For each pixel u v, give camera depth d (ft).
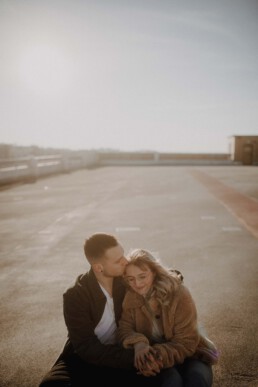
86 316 6.90
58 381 6.48
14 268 18.61
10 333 11.86
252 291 14.79
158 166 138.00
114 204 39.88
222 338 11.11
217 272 17.20
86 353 6.77
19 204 41.34
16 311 13.50
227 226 27.71
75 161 116.98
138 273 6.56
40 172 81.92
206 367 6.73
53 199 44.96
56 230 27.50
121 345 6.86
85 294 6.90
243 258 19.36
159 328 6.89
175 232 25.96
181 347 6.57
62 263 19.22
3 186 61.82
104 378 6.57
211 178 74.84
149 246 22.30
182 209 35.83
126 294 6.95
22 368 9.94
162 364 6.41
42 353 10.65
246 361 9.84
